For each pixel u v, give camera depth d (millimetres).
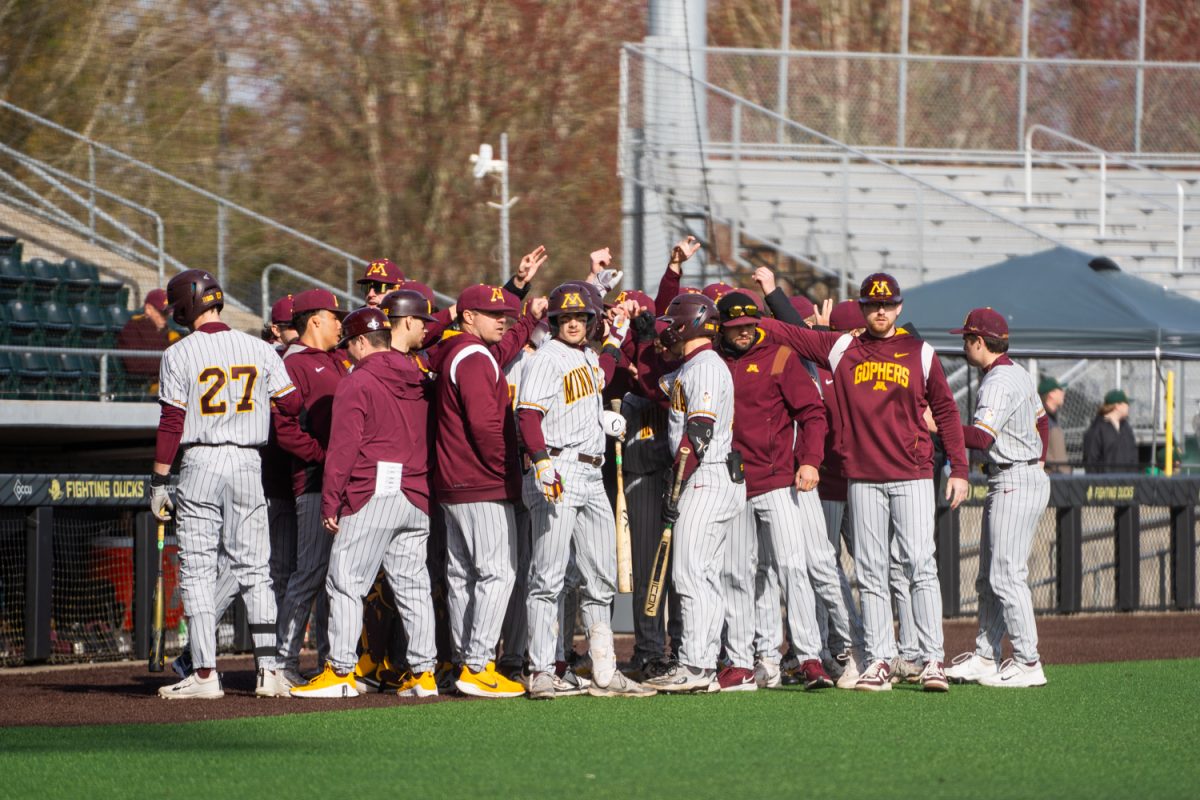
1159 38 109688
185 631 38062
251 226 64562
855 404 30000
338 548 28922
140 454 54125
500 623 29328
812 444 29766
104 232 60094
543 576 28828
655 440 31781
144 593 37188
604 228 89438
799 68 85000
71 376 50031
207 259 62906
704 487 29250
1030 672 31500
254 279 63875
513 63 89562
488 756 22938
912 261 75000
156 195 62750
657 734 24922
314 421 30391
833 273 70625
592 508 29219
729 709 27797
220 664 36406
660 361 31578
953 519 46281
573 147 90250
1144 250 83500
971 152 86688
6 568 35688
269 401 29406
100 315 54250
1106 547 49625
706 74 82938
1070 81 90125
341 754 23125
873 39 101750
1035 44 108188
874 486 30109
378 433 28625
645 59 69250
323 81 80250
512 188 88438
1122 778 21438
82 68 65438
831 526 32250
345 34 81938
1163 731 25562
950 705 28484
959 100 87562
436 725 25859
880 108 86188
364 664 31750
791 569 30250
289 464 31469
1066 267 57031
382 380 28656
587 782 20938
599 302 29094
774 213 74875
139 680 33094
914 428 29984
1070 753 23375
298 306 31156
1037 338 54000
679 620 33000
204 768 22031
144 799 19984
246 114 72938
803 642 30500
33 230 58500
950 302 55562
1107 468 54312
